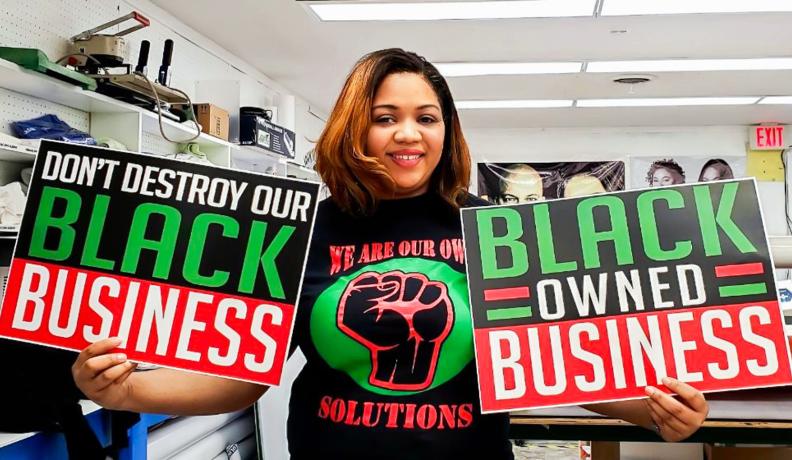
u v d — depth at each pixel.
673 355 1.07
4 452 1.71
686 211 1.11
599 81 5.62
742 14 3.95
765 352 1.06
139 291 1.11
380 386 1.09
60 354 1.80
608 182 7.87
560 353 1.09
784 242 1.31
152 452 2.45
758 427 1.27
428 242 1.17
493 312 1.10
